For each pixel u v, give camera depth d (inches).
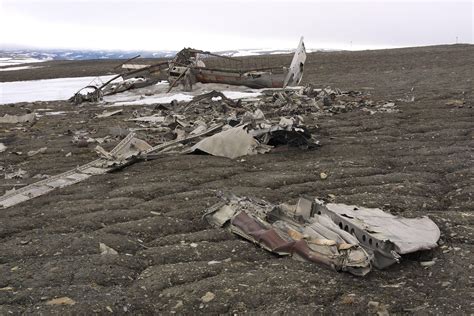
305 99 749.3
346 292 202.2
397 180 354.3
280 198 325.4
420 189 331.0
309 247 235.5
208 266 229.0
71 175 400.8
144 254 245.8
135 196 342.6
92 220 294.0
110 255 242.7
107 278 220.2
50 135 602.2
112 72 1764.3
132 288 212.2
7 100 1098.7
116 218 297.7
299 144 457.7
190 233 274.2
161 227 280.8
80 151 497.7
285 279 212.1
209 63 2014.0
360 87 993.5
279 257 240.4
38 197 348.8
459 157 403.2
